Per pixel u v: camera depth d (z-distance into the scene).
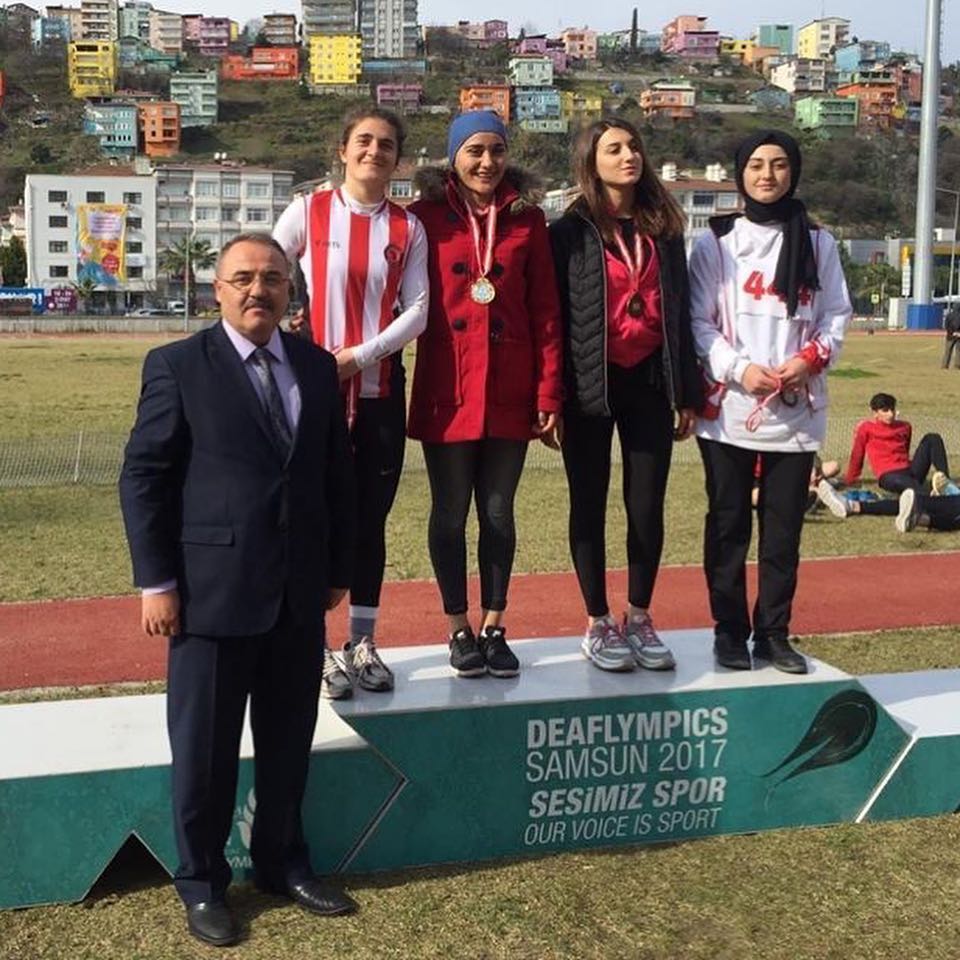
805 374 4.31
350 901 3.71
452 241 4.20
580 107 155.00
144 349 40.25
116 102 135.00
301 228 4.21
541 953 3.47
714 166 90.06
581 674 4.36
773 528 4.50
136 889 3.86
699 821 4.27
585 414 4.29
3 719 4.18
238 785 3.92
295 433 3.53
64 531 9.66
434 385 4.24
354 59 164.75
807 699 4.31
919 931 3.61
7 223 108.00
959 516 9.95
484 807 4.07
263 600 3.46
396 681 4.27
